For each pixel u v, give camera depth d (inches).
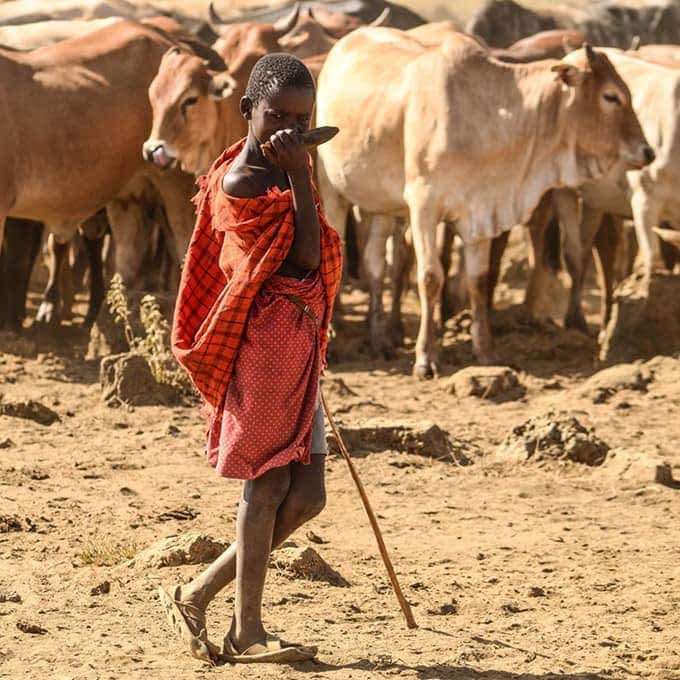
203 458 661.3
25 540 504.7
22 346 946.7
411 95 933.8
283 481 368.8
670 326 959.6
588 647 402.6
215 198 369.4
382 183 963.3
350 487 613.0
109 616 418.9
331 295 373.4
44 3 1699.1
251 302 360.8
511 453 672.4
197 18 1814.7
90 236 1084.5
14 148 912.9
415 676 367.9
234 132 975.6
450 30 1142.3
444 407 815.7
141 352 809.5
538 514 574.6
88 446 679.1
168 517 544.4
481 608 442.0
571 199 1084.5
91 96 946.1
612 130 924.6
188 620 381.1
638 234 1019.9
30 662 374.9
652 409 798.5
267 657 370.0
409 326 1161.4
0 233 915.4
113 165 963.3
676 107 1008.2
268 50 1082.1
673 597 455.5
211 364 363.3
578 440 666.2
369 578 474.6
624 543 528.1
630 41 2001.7
